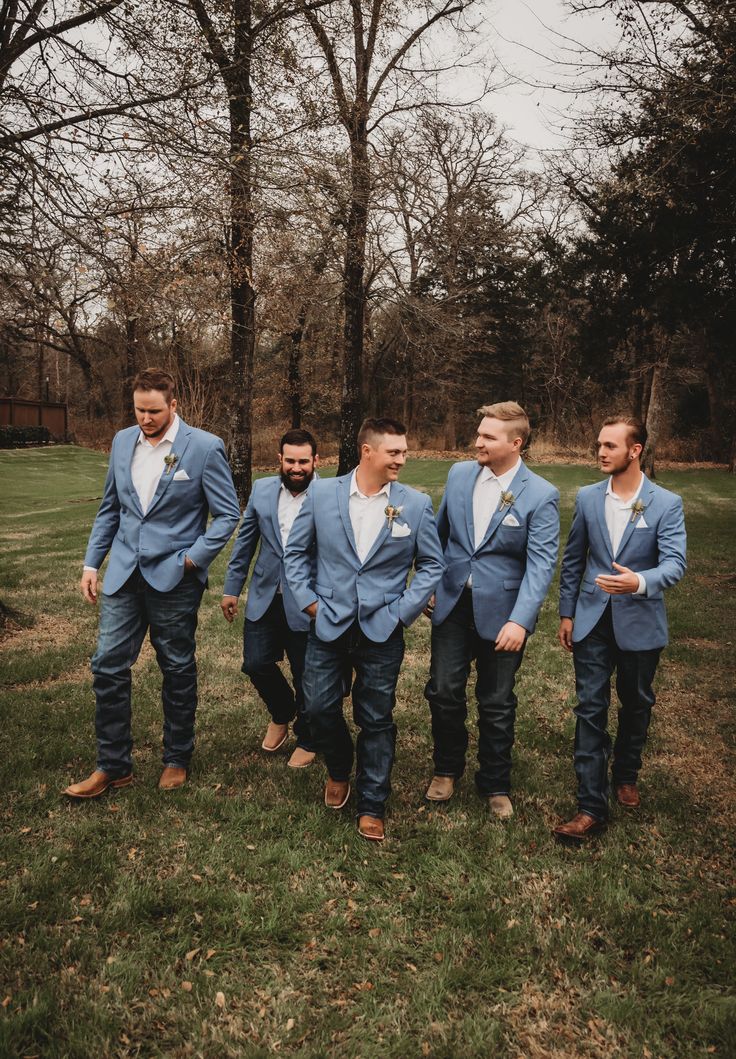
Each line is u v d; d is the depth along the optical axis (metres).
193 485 3.82
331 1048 2.32
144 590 3.83
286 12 9.58
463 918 2.90
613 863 3.29
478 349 31.95
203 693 5.41
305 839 3.44
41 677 5.69
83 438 47.91
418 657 6.45
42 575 9.54
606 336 16.06
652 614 3.58
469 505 3.73
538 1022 2.44
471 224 17.23
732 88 8.84
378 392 46.62
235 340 14.39
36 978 2.56
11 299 6.98
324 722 3.58
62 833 3.44
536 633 7.22
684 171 9.84
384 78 16.28
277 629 4.24
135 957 2.67
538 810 3.81
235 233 9.36
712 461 37.56
